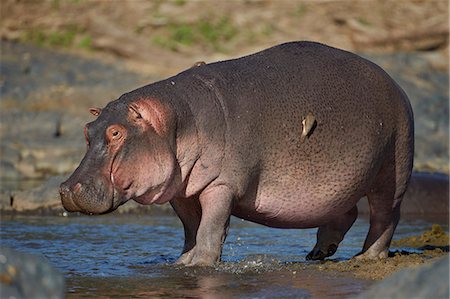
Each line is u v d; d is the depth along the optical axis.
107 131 25.91
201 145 27.12
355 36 87.50
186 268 27.33
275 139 27.94
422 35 87.81
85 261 29.88
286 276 26.12
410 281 17.19
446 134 68.56
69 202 25.50
